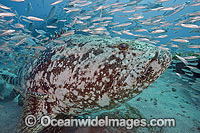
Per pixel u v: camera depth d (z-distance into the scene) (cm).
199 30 459
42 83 189
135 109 269
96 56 155
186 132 253
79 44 179
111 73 143
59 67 173
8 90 435
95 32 427
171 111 334
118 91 143
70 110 179
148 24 509
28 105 198
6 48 373
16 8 5269
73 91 158
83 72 153
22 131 185
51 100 181
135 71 137
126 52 147
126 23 469
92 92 150
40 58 209
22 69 264
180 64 612
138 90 146
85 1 440
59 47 194
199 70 393
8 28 498
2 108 317
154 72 137
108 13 506
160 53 141
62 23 1333
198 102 405
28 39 378
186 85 523
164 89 483
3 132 230
